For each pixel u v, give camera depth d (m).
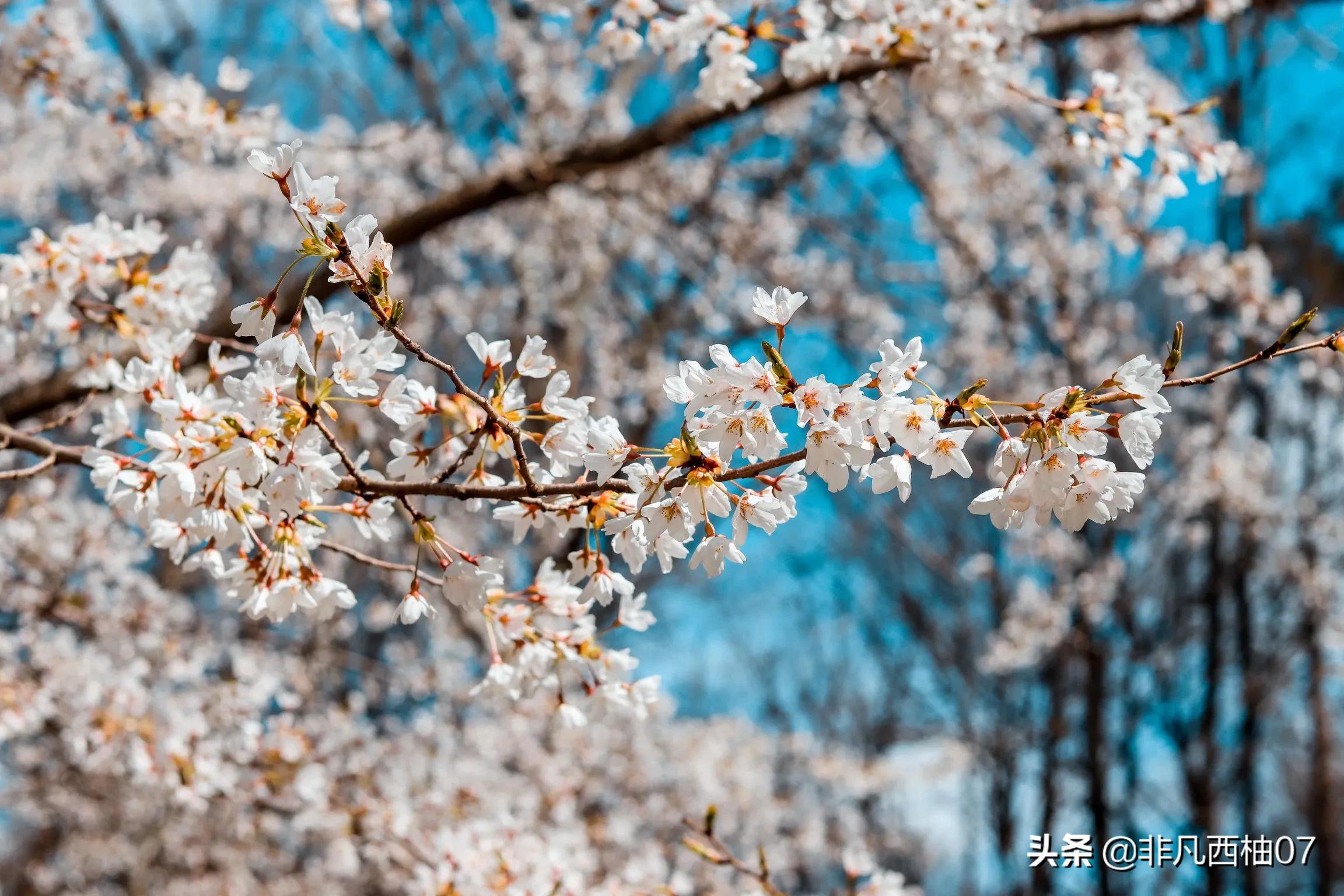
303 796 3.97
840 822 8.93
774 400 1.57
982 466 9.08
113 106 3.72
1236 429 9.23
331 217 1.52
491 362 1.80
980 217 7.79
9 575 4.63
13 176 6.40
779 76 4.41
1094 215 6.14
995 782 12.16
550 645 2.23
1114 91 3.49
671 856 6.33
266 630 6.39
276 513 1.90
